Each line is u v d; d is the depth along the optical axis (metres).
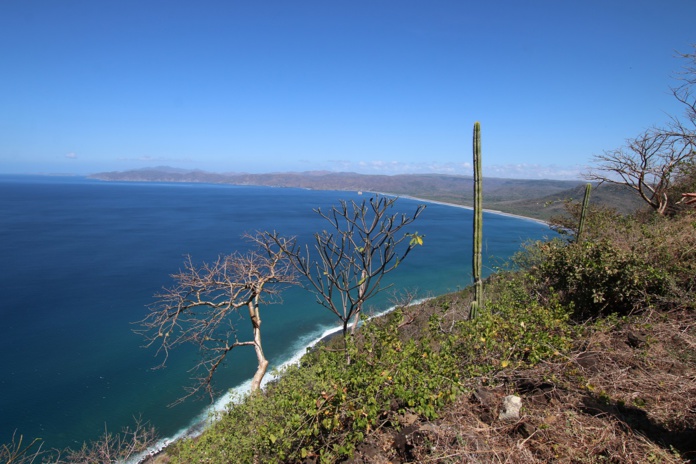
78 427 15.33
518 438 3.71
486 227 76.00
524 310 6.48
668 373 4.49
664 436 3.55
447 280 34.38
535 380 4.58
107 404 16.83
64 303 28.12
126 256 42.34
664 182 14.25
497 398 4.39
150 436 14.92
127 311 26.72
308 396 4.45
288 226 65.94
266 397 7.51
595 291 7.04
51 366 19.67
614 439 3.54
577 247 8.04
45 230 62.41
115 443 14.38
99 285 32.22
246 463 4.86
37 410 16.28
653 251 7.34
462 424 3.93
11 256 42.59
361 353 5.42
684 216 10.69
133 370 19.48
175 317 11.14
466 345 5.34
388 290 30.16
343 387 4.35
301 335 23.64
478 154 7.14
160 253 43.78
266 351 21.70
